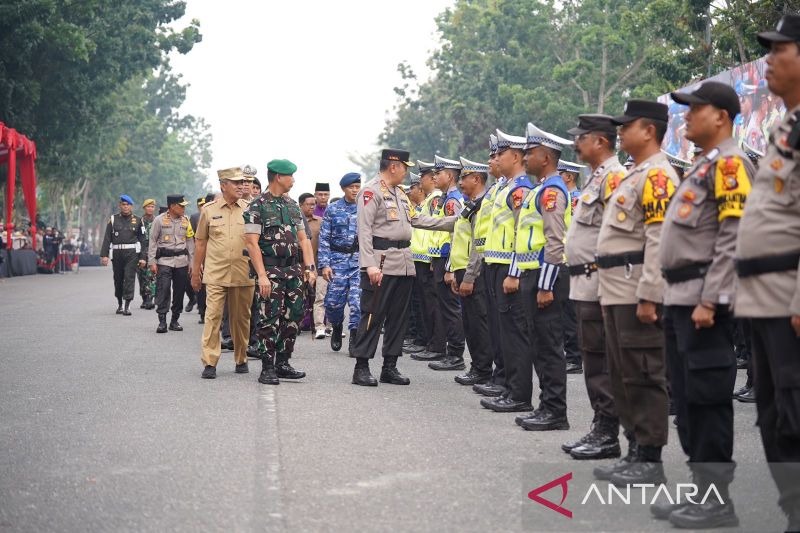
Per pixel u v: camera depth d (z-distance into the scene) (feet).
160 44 148.25
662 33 103.09
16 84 118.21
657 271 17.62
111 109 150.92
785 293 13.84
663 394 18.44
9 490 17.63
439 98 204.13
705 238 15.92
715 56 92.53
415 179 43.29
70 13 129.90
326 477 18.63
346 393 29.17
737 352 35.24
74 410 25.77
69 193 212.02
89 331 48.47
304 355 39.19
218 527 15.43
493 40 173.37
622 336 18.53
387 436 22.62
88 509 16.43
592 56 154.92
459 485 18.11
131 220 59.72
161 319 48.80
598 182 20.62
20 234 140.56
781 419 14.17
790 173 13.74
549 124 159.53
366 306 30.96
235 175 32.63
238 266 32.30
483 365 31.24
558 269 23.48
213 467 19.38
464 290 30.63
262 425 23.75
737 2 84.38
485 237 29.89
